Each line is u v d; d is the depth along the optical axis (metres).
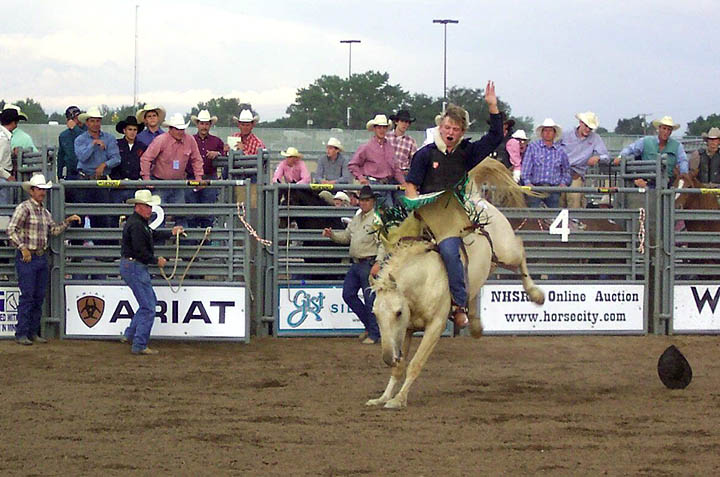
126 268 14.48
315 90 64.31
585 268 16.86
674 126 18.56
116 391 11.66
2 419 10.00
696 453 8.51
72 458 8.34
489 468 7.99
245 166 16.75
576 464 8.12
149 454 8.48
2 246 15.74
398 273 10.27
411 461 8.21
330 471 7.89
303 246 16.19
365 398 11.25
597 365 13.89
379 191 16.22
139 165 17.17
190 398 11.23
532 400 11.13
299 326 16.14
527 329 16.61
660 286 17.02
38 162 17.62
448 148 10.81
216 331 15.46
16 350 14.65
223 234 15.52
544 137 17.86
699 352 15.13
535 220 16.88
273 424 9.74
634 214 16.91
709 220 17.22
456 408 10.60
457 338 16.33
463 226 10.94
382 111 63.81
